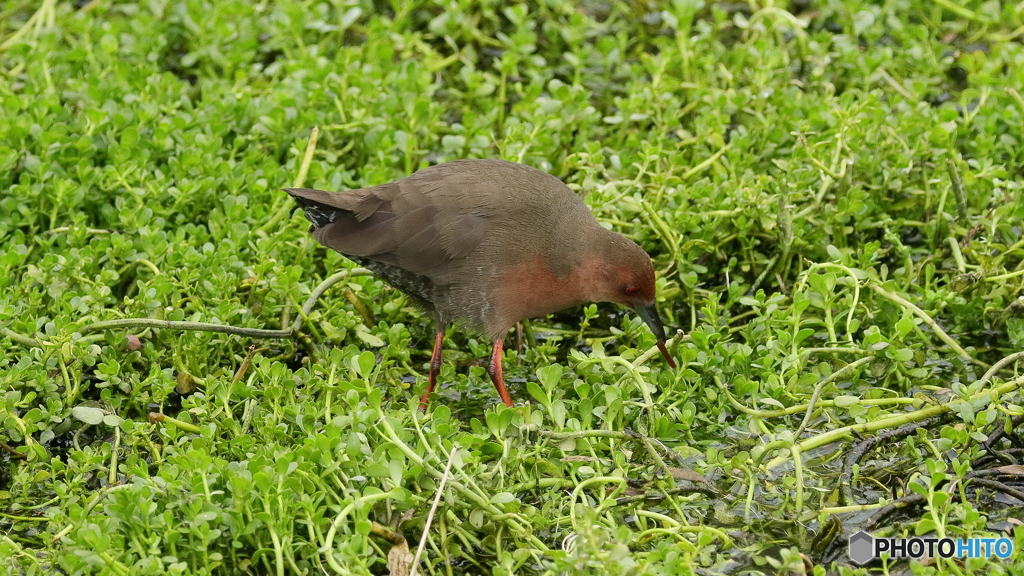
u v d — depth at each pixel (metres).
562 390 10.77
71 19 16.00
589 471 9.42
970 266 11.99
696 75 15.21
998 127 13.81
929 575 8.57
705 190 12.56
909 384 11.13
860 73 14.95
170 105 13.87
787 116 13.77
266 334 11.04
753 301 11.23
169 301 11.53
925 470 9.96
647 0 17.28
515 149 13.19
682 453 10.40
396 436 9.03
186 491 8.73
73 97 14.05
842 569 8.77
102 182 12.63
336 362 10.31
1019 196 12.36
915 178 13.23
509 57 14.77
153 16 16.02
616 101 14.02
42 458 9.96
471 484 9.01
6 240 12.27
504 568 8.68
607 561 8.20
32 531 9.56
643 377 10.81
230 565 8.78
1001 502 9.70
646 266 10.86
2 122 12.83
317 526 8.56
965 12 16.16
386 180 12.95
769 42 15.24
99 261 11.88
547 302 11.05
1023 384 10.18
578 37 15.67
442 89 15.91
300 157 13.11
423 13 16.92
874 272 11.62
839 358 11.23
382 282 11.83
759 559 9.17
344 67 14.77
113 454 9.88
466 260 10.77
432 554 9.10
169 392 10.50
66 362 10.71
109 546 8.38
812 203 12.80
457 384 11.51
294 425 9.91
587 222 10.98
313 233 11.07
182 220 12.42
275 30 15.78
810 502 9.78
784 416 10.75
